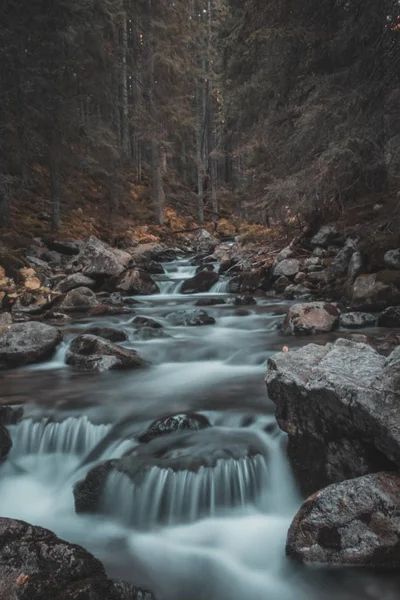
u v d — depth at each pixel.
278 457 4.49
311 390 3.94
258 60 13.50
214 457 4.36
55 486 4.76
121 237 24.59
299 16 11.41
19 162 17.44
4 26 16.14
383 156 10.97
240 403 5.70
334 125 10.93
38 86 17.61
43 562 3.04
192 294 15.49
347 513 3.31
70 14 18.08
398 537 3.15
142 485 4.18
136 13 28.78
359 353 4.25
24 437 5.33
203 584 3.35
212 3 36.25
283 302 12.48
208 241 27.97
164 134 29.44
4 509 4.48
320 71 12.48
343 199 13.90
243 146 17.78
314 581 3.25
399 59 9.98
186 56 31.45
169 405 5.74
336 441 3.95
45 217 22.44
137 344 8.81
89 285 14.84
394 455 3.46
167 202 33.28
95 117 23.70
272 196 12.31
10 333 8.19
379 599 3.06
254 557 3.63
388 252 10.79
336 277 12.58
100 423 5.27
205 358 8.16
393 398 3.46
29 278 13.30
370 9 9.55
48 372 7.45
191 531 3.98
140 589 2.97
